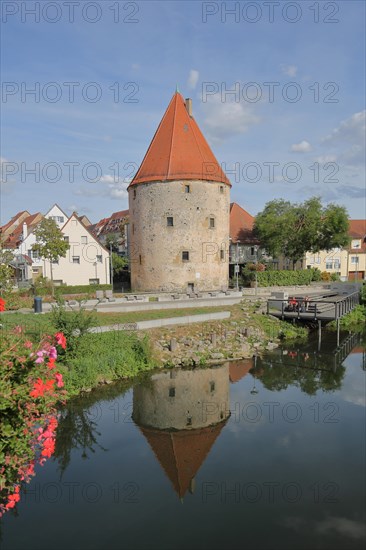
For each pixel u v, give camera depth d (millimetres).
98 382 16578
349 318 31641
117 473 10336
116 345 18656
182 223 37688
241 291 37500
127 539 7793
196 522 8258
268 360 21031
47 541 7723
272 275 43125
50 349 6273
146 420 13789
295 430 12805
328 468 10406
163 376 18172
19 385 5801
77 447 11859
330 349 23375
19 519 8461
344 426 13086
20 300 25828
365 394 16438
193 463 10727
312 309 28281
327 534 7863
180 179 37312
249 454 11250
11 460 6004
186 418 13922
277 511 8602
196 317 24219
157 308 26922
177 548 7457
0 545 7609
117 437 12539
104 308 25406
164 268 38125
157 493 9398
